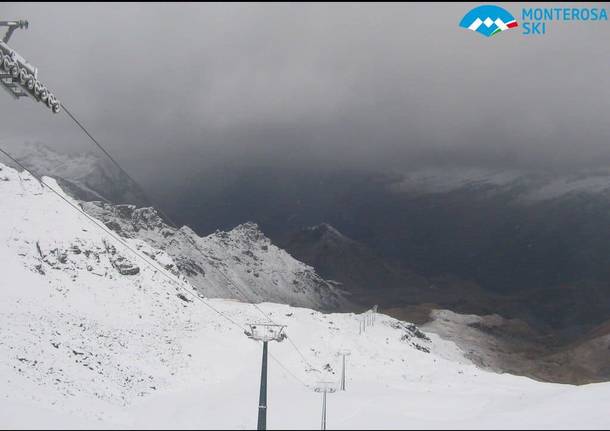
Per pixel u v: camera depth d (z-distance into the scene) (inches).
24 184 5644.7
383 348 5393.7
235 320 4854.8
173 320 4483.3
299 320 5418.3
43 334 3120.1
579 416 1919.3
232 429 1806.1
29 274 4217.5
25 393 2151.8
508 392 3563.0
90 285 4534.9
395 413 2181.3
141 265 5452.8
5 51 1213.7
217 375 3555.6
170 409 2444.6
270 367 3836.1
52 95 1357.0
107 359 3179.1
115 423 1861.5
